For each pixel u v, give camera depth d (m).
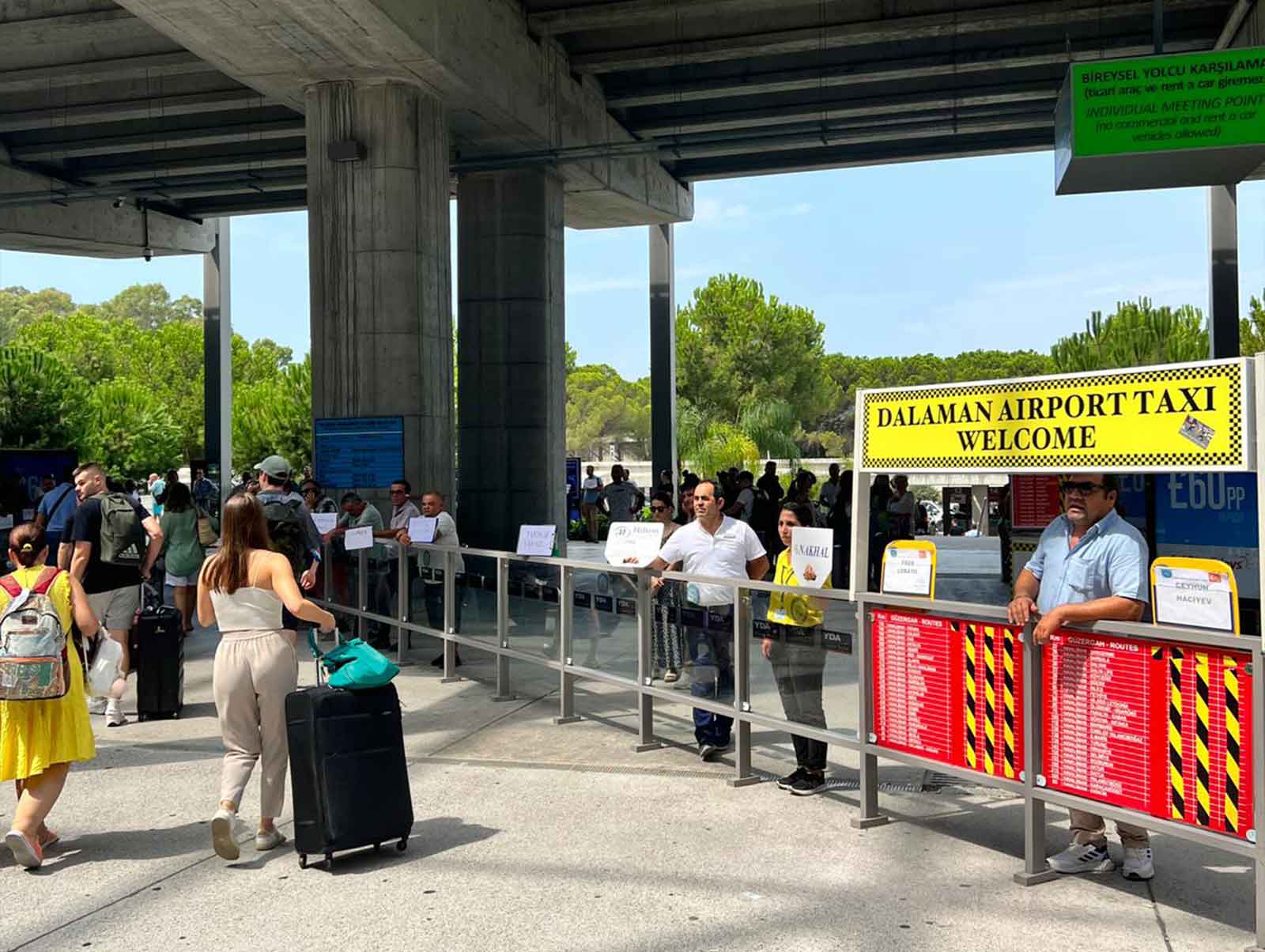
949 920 4.47
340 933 4.46
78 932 4.52
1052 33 20.28
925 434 5.45
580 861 5.25
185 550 12.91
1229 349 25.33
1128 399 4.57
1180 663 4.34
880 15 19.30
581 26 18.95
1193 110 13.05
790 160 27.86
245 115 25.86
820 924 4.44
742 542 7.24
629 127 25.06
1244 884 4.85
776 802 6.21
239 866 5.29
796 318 76.19
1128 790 4.53
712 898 4.75
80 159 29.80
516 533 22.30
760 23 19.92
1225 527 8.33
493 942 4.34
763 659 6.52
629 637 7.77
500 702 9.24
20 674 5.19
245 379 104.19
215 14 13.96
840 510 16.89
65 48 21.28
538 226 22.08
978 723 5.18
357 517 13.37
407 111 16.48
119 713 8.52
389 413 16.25
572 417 110.56
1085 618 4.62
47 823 6.03
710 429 59.34
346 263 16.36
